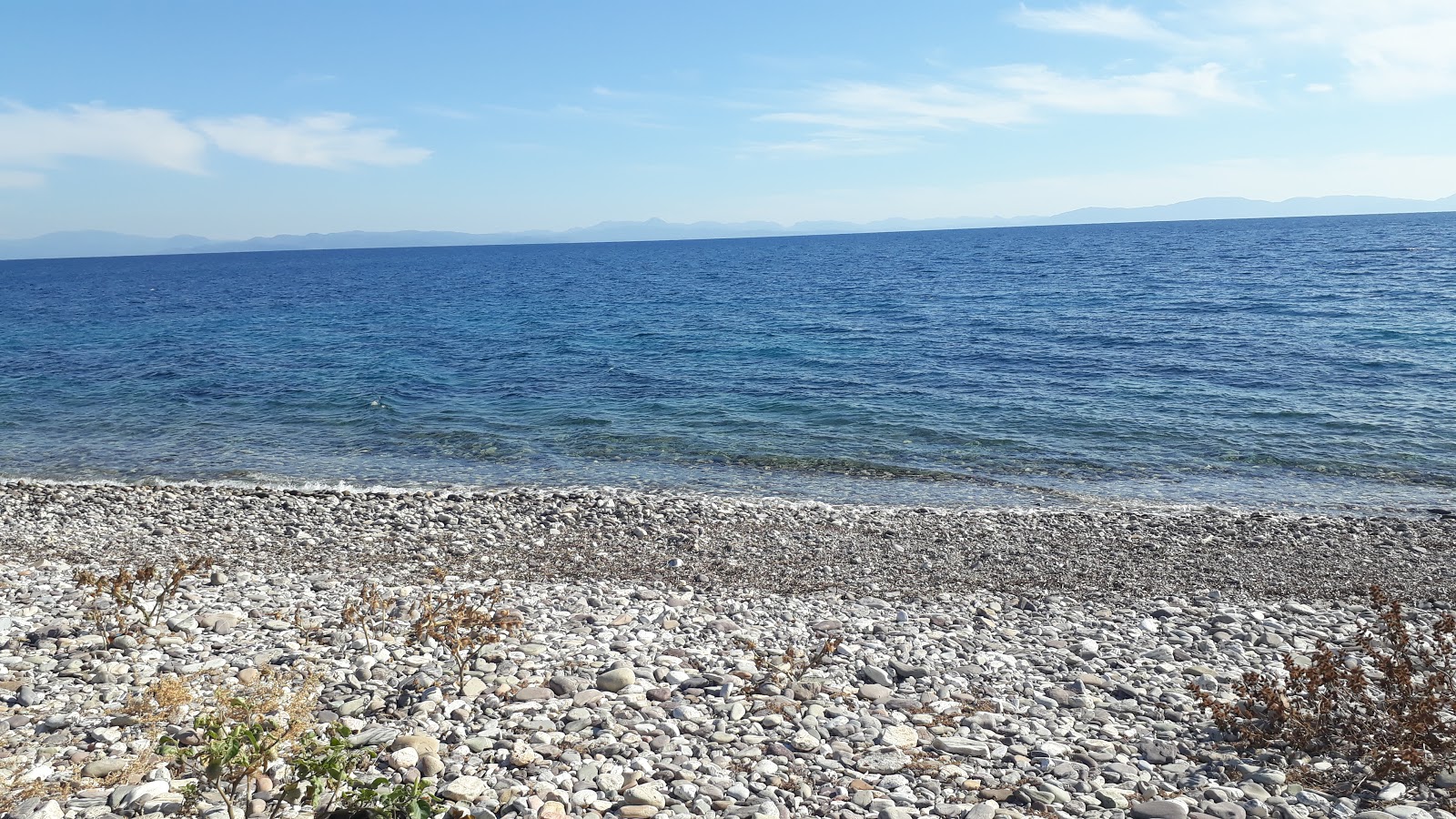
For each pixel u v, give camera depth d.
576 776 6.58
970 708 8.29
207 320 60.50
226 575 12.55
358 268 175.88
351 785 5.48
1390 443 21.62
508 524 15.96
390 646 9.41
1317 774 6.83
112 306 77.31
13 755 6.57
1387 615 8.70
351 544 14.71
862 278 87.31
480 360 38.75
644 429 25.23
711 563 13.95
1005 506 18.03
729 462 21.80
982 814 6.18
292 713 7.50
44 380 34.50
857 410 26.88
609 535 15.38
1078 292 61.00
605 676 8.50
